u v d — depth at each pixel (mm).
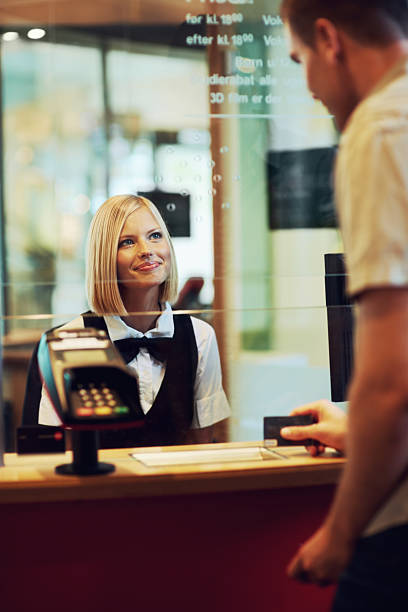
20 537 1335
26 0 1754
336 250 1716
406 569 1034
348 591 1111
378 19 1075
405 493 1043
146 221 1618
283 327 1635
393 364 955
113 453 1502
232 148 1730
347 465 1014
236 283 1688
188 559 1391
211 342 1599
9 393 1435
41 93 1847
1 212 1833
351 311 1634
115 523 1360
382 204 986
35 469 1369
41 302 1565
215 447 1543
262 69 1710
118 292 1579
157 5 1712
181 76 1726
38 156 1863
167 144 1746
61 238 1794
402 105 1021
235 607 1415
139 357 1559
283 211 1709
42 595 1350
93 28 1752
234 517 1401
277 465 1368
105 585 1366
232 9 1691
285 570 1426
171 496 1374
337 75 1136
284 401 1609
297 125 1723
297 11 1137
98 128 1784
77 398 1237
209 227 1713
